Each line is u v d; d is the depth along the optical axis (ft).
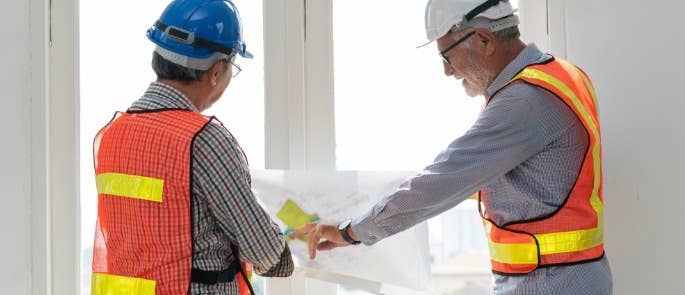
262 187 7.06
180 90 5.49
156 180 5.12
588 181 5.69
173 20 5.46
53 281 7.20
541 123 5.50
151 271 5.16
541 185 5.61
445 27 5.99
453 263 7.51
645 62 7.23
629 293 7.29
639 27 7.25
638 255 7.27
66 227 7.21
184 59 5.39
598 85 7.36
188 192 5.09
